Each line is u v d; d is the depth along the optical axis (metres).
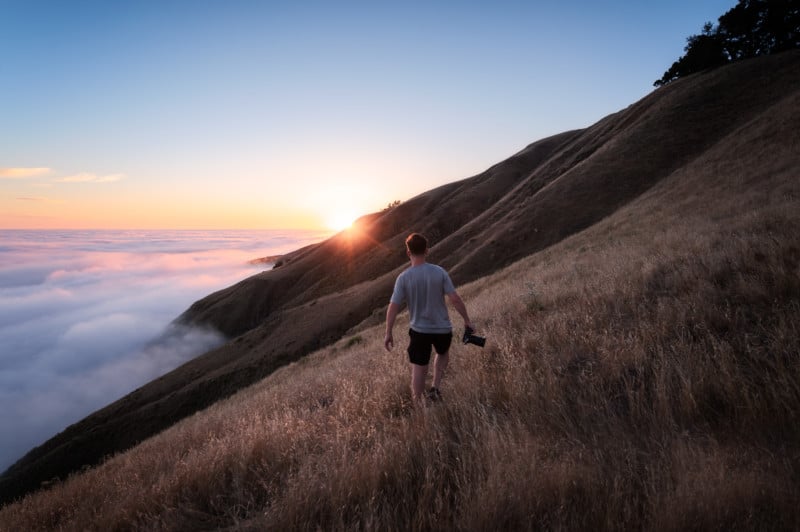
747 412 2.80
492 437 2.80
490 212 60.53
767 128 24.75
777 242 5.48
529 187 59.75
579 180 41.97
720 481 2.10
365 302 54.09
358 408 4.50
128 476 4.58
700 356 3.52
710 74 45.72
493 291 16.84
